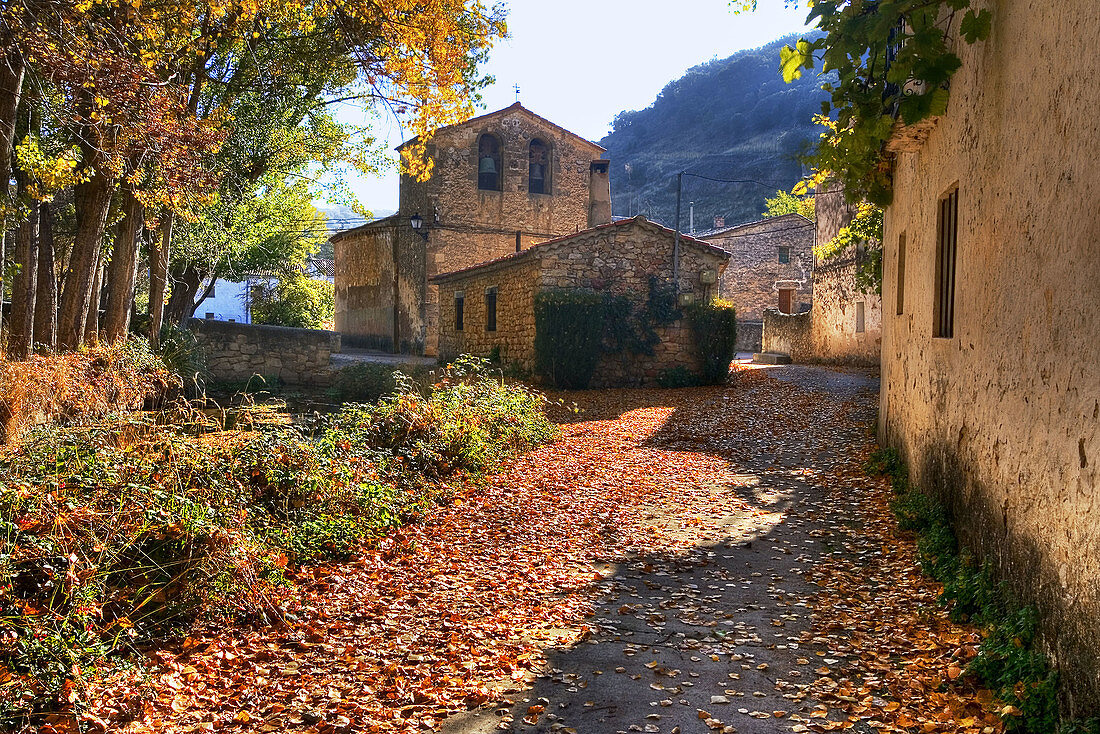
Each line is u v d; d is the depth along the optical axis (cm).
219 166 1410
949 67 511
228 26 1294
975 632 446
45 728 358
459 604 548
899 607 518
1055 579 356
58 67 903
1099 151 321
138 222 1410
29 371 927
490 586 586
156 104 1023
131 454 607
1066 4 359
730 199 7369
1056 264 370
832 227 2623
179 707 396
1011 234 447
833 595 559
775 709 393
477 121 3138
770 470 1018
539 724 381
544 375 2006
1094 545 313
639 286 2100
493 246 3194
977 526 515
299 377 2202
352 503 714
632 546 693
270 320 3167
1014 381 437
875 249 1432
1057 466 361
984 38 476
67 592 428
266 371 2173
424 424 957
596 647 475
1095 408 318
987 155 501
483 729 378
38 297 1284
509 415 1212
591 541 709
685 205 7581
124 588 476
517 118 3216
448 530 735
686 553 672
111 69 947
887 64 545
